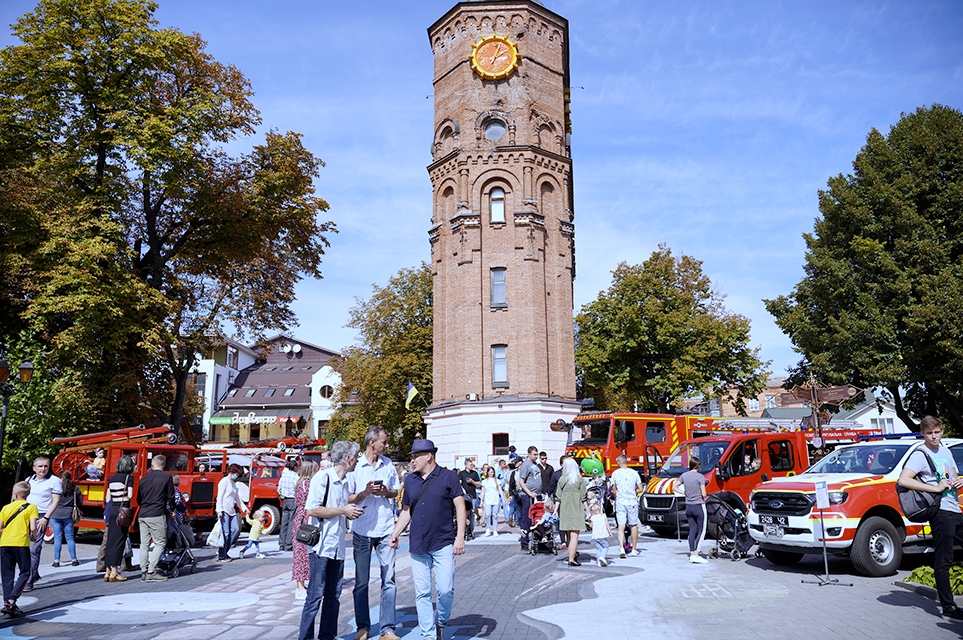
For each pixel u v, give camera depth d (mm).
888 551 11406
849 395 24125
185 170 25781
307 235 31812
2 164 25906
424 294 48938
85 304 22734
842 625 7949
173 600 10891
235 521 16172
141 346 25172
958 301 28266
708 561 13594
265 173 28359
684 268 44031
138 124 25172
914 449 8609
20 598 11391
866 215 32219
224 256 30062
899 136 33594
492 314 34812
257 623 9109
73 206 24719
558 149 37469
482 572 13016
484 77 36562
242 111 29344
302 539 7379
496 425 33438
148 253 28766
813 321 34094
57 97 25656
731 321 42719
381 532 8133
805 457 19156
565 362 35594
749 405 82500
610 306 42750
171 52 26625
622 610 9156
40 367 23141
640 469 25016
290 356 74250
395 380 46344
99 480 19047
